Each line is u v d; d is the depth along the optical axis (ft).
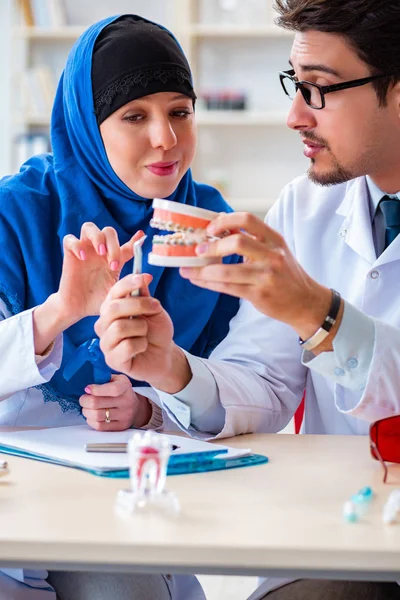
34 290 5.86
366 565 2.92
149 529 3.10
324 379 5.64
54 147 6.16
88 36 5.94
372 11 5.00
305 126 5.34
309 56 5.16
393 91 5.15
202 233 3.93
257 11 16.58
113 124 5.72
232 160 17.19
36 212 5.98
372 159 5.31
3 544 2.96
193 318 6.21
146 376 4.83
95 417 5.04
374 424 4.12
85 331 5.93
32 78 16.62
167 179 5.76
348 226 5.71
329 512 3.37
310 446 4.66
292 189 6.22
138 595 4.65
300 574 2.95
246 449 4.44
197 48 16.93
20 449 4.35
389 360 4.30
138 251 4.46
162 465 3.38
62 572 4.79
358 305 5.47
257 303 4.00
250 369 5.54
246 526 3.16
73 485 3.71
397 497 3.35
